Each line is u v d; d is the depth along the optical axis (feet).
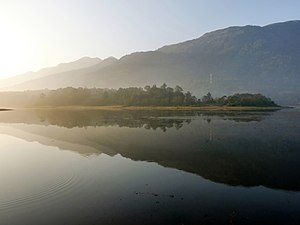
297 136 220.43
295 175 119.65
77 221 77.00
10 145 195.62
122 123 331.98
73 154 164.25
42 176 118.52
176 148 177.99
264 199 92.84
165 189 101.96
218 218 79.20
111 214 81.00
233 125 297.12
